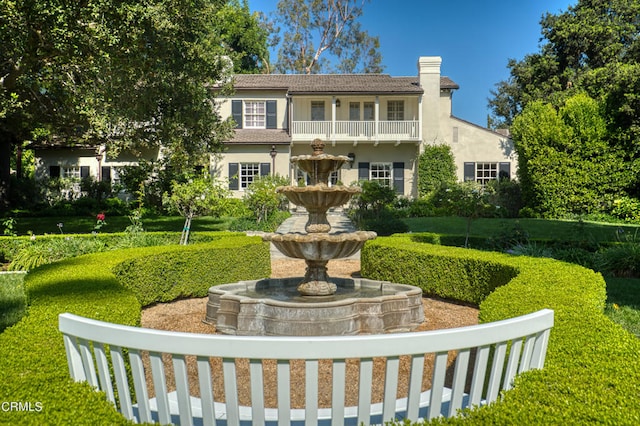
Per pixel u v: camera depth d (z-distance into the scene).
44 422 1.70
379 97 25.39
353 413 2.67
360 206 18.80
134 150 16.19
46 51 10.70
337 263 11.09
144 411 1.93
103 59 11.12
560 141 19.78
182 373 1.83
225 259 7.77
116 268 5.76
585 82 26.38
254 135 24.42
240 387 3.76
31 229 15.98
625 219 18.45
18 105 11.87
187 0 11.93
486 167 25.47
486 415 1.75
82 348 2.04
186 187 10.33
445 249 7.55
